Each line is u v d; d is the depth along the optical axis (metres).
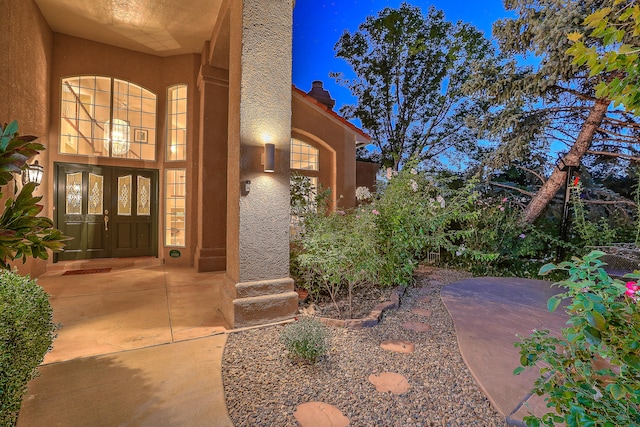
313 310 3.76
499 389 2.15
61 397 2.09
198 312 3.81
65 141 6.32
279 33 3.63
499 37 8.06
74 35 6.16
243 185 3.41
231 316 3.33
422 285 5.21
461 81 14.59
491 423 1.85
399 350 2.81
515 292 4.70
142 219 7.02
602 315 1.20
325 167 8.22
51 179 6.02
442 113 15.34
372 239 4.03
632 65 1.31
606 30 1.36
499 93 8.07
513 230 6.69
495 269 6.30
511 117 7.83
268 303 3.41
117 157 6.73
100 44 6.42
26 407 1.97
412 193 5.04
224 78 6.31
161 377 2.35
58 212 6.21
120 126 6.80
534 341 1.59
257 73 3.49
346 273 3.70
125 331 3.20
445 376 2.38
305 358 2.61
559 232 7.01
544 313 3.75
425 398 2.11
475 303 4.14
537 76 7.35
